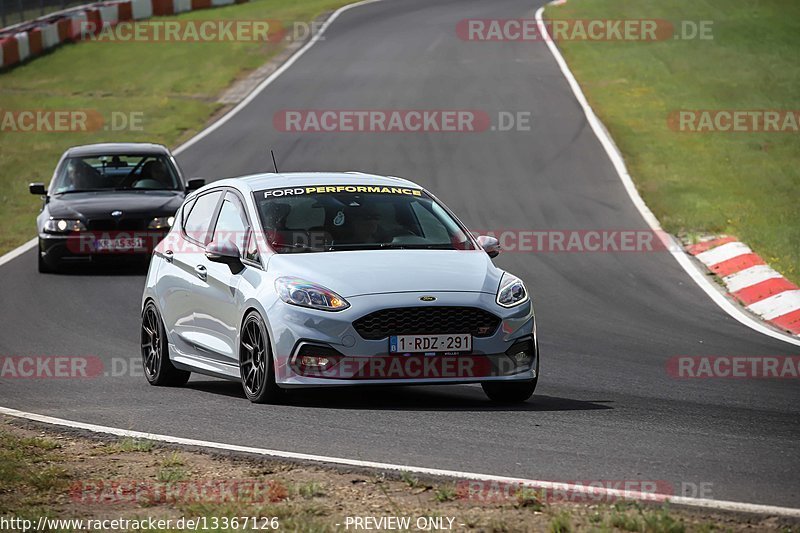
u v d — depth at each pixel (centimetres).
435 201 3503
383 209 3375
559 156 9025
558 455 2464
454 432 2695
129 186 6394
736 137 9588
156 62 14725
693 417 2934
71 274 6109
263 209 3328
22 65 15012
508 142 9600
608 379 3581
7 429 2883
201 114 11681
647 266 5872
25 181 9450
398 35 15775
